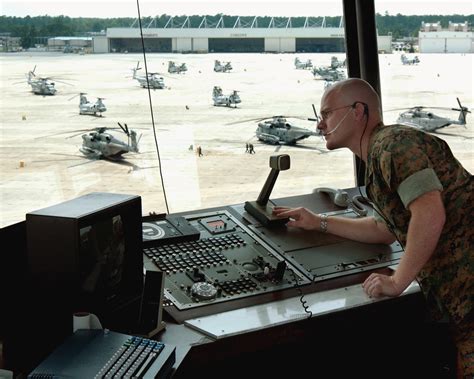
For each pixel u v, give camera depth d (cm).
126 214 171
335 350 236
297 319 167
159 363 139
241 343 160
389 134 178
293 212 228
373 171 180
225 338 157
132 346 143
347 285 189
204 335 159
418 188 169
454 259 180
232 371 216
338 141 194
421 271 185
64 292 153
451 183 178
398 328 243
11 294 152
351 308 175
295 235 223
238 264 198
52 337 155
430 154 176
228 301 176
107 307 166
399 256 210
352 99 189
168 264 193
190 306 172
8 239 153
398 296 182
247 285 184
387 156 173
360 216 245
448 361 253
